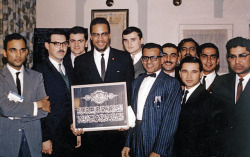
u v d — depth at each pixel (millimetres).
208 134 2461
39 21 4742
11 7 4410
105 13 4617
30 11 4648
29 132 2625
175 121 2549
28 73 2736
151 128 2605
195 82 2648
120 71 3043
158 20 4559
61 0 4711
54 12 4723
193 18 4496
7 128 2553
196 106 2535
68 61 3666
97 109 2846
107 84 2865
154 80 2742
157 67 2738
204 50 3549
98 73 3021
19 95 2553
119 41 4582
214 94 2816
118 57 3096
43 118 2854
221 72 4363
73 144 3082
